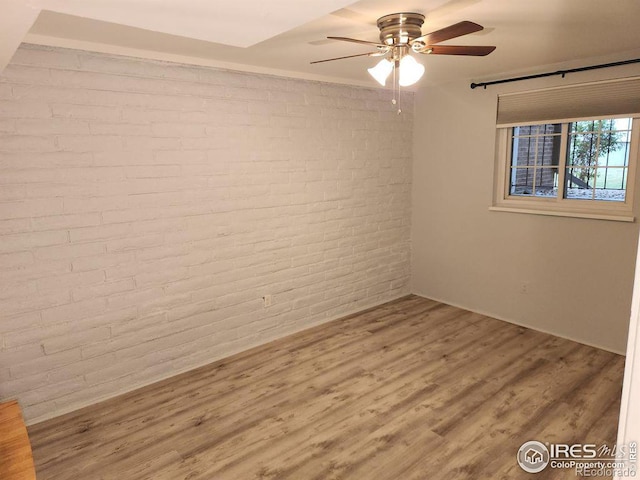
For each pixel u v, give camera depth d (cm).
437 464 235
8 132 254
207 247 343
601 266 358
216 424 274
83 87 275
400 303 482
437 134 459
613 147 355
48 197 270
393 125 461
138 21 156
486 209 428
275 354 367
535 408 282
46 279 275
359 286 458
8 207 258
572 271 375
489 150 417
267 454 246
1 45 168
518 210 401
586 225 362
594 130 365
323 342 388
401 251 494
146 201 308
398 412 281
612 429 260
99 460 244
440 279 481
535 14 227
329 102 403
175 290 331
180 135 318
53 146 268
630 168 339
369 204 453
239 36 178
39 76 259
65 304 284
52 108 266
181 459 243
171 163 316
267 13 148
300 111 383
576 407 282
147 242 312
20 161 259
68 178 276
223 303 358
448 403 290
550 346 370
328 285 430
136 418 282
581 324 375
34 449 254
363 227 452
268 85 360
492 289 435
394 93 453
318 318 428
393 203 475
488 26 248
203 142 330
